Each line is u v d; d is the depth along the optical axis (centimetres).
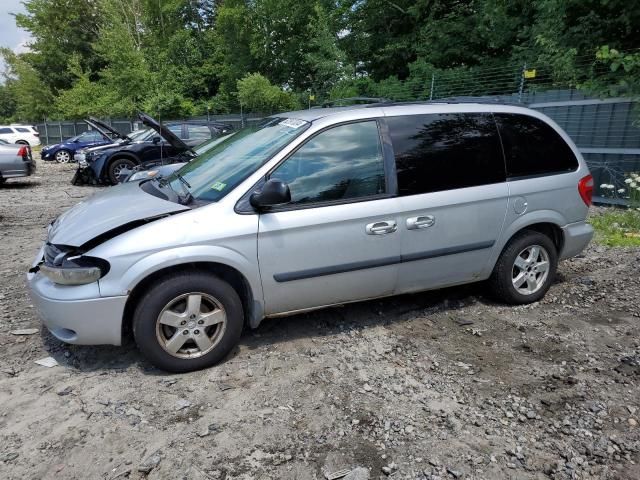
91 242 327
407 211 378
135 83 2425
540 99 965
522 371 344
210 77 2791
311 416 296
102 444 273
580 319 422
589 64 932
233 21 2475
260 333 400
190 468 255
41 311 334
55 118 3750
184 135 1274
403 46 1769
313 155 362
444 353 369
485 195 406
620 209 826
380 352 371
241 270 339
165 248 322
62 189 1245
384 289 392
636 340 382
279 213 347
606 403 305
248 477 249
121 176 921
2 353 371
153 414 299
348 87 1736
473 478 248
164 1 3041
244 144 406
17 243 695
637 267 532
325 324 415
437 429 285
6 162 1234
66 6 3816
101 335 325
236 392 321
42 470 254
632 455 263
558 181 439
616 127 848
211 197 349
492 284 445
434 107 405
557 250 464
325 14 1995
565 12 950
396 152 382
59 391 321
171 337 336
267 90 2025
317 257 359
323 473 252
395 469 254
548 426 286
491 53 1538
